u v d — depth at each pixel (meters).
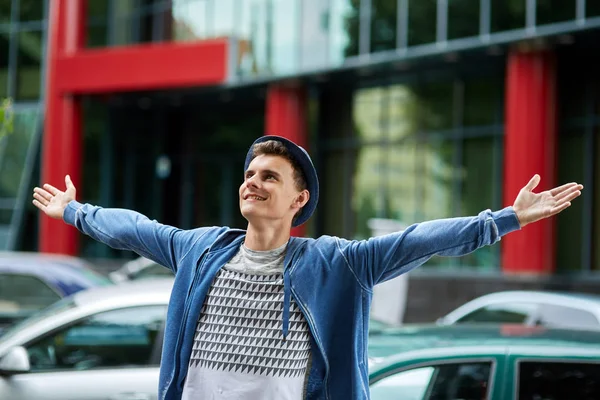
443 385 4.66
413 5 21.12
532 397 4.65
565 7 18.22
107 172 29.11
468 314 9.80
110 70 26.70
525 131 19.33
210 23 25.97
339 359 3.26
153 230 3.51
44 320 6.55
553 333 5.23
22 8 28.38
